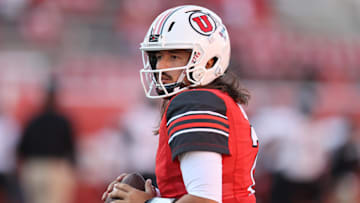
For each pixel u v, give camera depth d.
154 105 24.11
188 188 6.79
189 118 6.91
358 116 35.41
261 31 51.72
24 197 23.52
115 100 31.34
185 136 6.80
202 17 7.97
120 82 32.94
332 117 34.56
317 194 25.70
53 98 23.06
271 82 35.53
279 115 27.12
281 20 56.09
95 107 30.83
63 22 47.25
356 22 60.44
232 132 7.28
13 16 46.66
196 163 6.73
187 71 7.73
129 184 8.08
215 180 6.71
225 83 8.15
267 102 33.97
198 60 7.79
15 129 26.11
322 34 55.91
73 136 23.30
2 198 24.42
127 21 48.81
